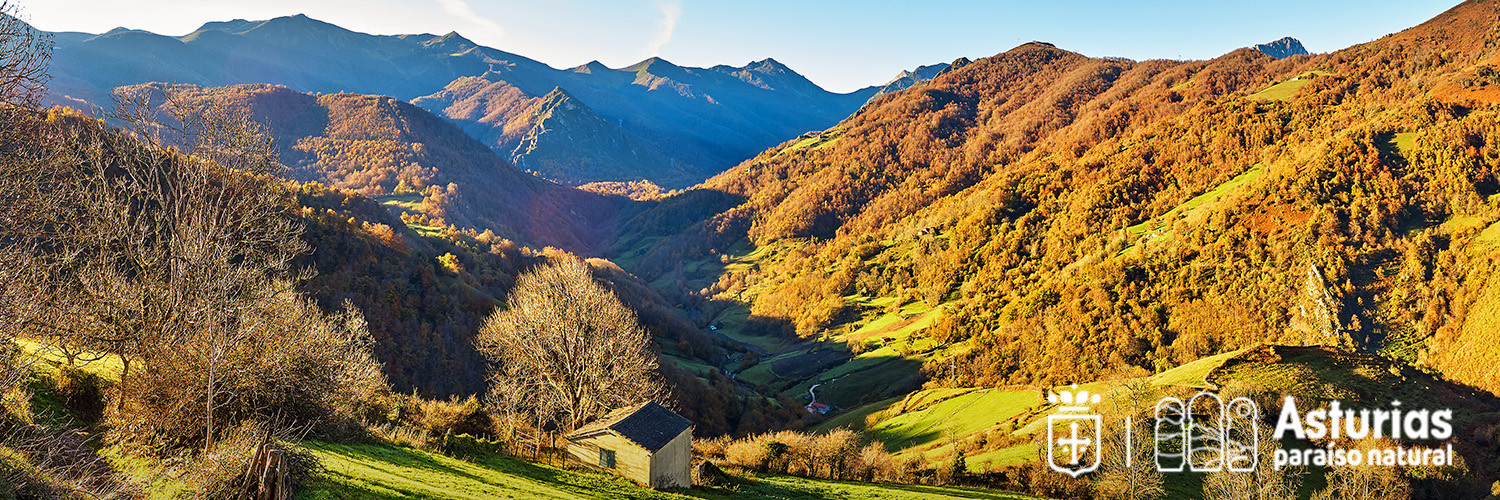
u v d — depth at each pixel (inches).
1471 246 6392.7
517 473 1477.6
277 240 1215.6
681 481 1685.5
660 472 1616.6
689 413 3929.6
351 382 1654.8
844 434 2699.3
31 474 767.7
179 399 1005.2
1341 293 6427.2
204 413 1021.2
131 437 999.6
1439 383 3713.1
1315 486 2576.3
